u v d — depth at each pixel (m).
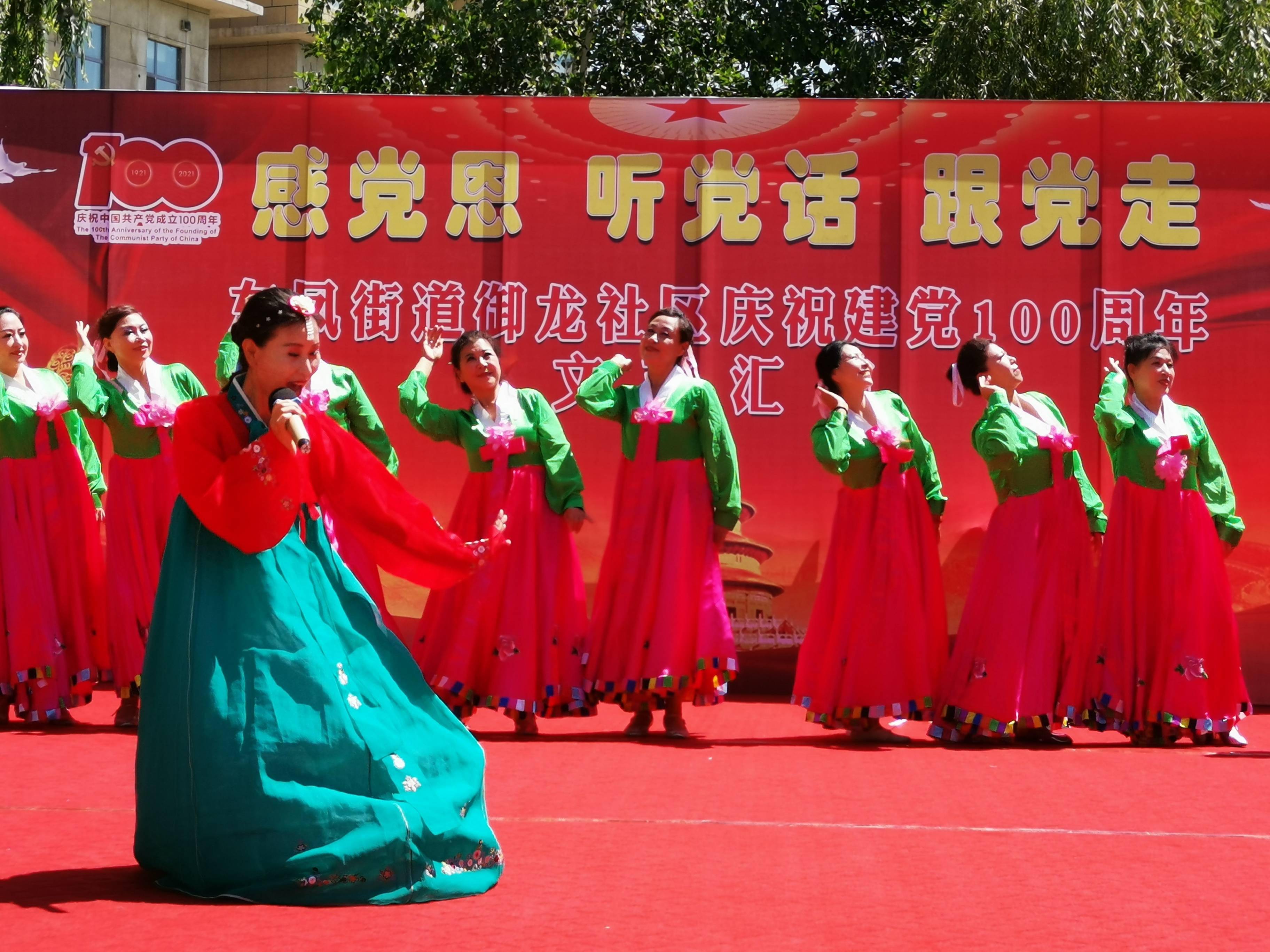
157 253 6.57
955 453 6.45
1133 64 11.34
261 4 20.64
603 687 5.23
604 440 6.52
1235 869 3.06
